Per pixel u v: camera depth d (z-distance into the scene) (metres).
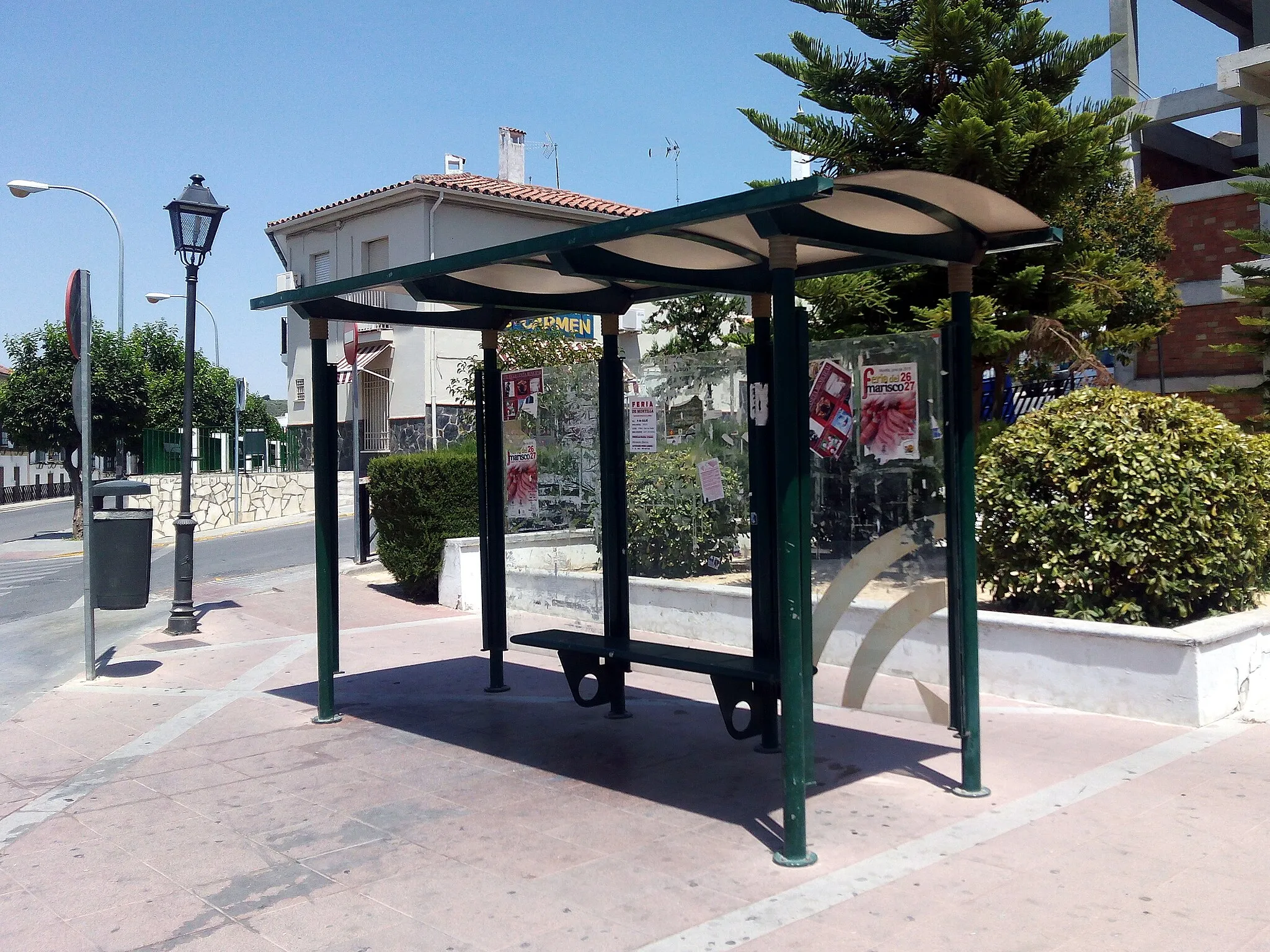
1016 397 15.34
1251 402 16.23
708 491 7.09
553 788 5.62
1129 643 6.53
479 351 29.11
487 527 7.99
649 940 3.77
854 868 4.38
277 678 8.69
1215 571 6.88
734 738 6.29
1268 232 12.55
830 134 11.07
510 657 9.45
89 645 8.73
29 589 16.88
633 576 10.04
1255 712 6.59
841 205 4.62
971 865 4.36
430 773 5.95
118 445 33.09
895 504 5.47
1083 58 10.62
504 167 34.03
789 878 4.29
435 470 12.46
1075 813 4.95
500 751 6.39
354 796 5.55
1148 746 5.95
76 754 6.53
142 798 5.60
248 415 46.94
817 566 5.77
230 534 26.23
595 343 21.94
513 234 28.97
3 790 5.80
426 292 6.69
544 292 7.18
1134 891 4.07
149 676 8.91
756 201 4.12
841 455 5.67
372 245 29.41
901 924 3.83
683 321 16.17
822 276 5.96
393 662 9.31
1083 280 11.16
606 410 7.16
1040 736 6.25
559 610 10.94
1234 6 20.50
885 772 5.72
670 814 5.16
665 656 6.32
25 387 32.03
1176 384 17.16
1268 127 15.09
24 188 21.22
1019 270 10.91
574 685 7.07
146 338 38.81
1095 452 7.00
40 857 4.78
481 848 4.74
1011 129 9.81
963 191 4.53
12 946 3.88
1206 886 4.10
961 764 5.80
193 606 12.59
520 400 8.17
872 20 11.47
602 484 7.19
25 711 7.70
